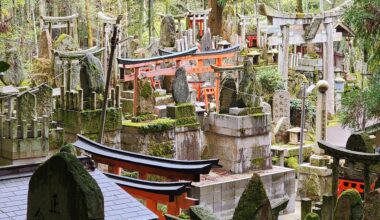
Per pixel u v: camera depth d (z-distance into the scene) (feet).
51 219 20.38
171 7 140.05
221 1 126.82
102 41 92.63
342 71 125.70
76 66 74.74
